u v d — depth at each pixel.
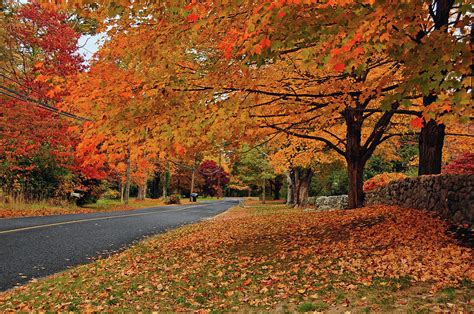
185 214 26.83
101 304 6.10
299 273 7.16
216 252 10.11
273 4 4.24
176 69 6.95
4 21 22.91
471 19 5.65
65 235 12.91
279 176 52.88
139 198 52.03
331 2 4.51
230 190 108.00
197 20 5.43
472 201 8.41
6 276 7.68
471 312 4.39
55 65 20.27
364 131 17.75
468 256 6.60
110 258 9.77
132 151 6.86
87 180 28.17
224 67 6.49
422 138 11.53
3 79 23.67
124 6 5.42
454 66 4.99
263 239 11.31
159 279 7.53
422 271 6.11
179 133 6.46
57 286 7.07
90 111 6.76
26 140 20.75
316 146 19.47
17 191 22.36
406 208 12.22
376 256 7.49
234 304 5.91
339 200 22.17
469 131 17.23
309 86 8.81
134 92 6.68
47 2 5.59
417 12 5.10
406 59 5.33
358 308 5.06
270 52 5.45
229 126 7.00
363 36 4.69
